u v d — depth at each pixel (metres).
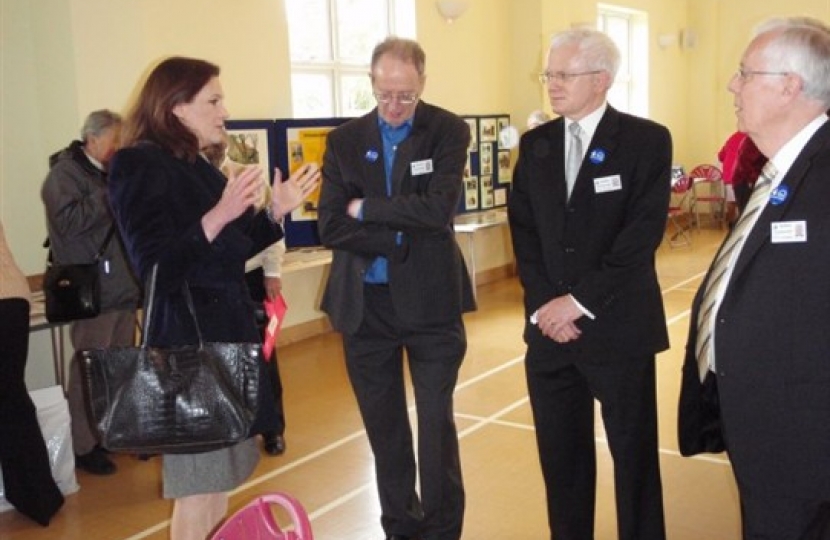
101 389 1.77
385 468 2.57
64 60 4.25
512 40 7.96
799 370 1.57
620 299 2.13
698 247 9.38
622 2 9.74
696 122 11.55
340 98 6.39
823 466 1.57
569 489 2.37
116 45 4.40
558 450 2.34
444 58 7.12
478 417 4.03
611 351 2.14
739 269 1.64
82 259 3.44
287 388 4.64
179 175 1.81
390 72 2.24
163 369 1.75
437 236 2.40
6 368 2.93
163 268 1.72
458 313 2.45
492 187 7.55
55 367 3.98
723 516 2.87
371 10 6.63
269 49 5.41
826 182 1.53
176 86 1.80
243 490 3.25
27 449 3.00
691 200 10.53
